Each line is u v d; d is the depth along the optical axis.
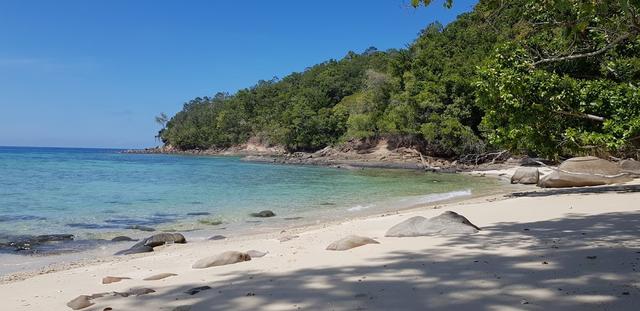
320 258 7.57
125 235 13.64
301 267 6.92
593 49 17.59
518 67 17.00
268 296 5.37
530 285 5.16
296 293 5.42
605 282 5.14
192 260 9.03
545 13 13.19
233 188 28.83
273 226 14.71
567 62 18.83
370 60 117.75
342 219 15.57
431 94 58.16
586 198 15.05
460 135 55.06
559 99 16.41
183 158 94.12
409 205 19.20
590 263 6.08
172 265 8.58
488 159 54.91
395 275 5.98
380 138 71.31
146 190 27.45
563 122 17.45
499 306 4.51
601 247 7.16
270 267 7.14
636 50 18.64
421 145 63.91
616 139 15.36
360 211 17.75
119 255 10.77
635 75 18.16
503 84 16.59
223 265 7.73
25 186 29.23
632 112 15.55
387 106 70.81
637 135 15.47
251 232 13.59
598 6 7.14
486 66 17.94
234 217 16.97
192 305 5.20
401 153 65.31
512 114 17.11
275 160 73.50
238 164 66.75
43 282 7.64
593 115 16.73
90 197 23.61
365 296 5.11
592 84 16.61
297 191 26.81
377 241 8.65
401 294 5.09
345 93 106.94
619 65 18.08
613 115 15.91
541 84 16.53
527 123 16.95
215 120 134.00
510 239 8.24
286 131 92.56
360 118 72.56
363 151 72.50
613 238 7.95
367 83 87.44
